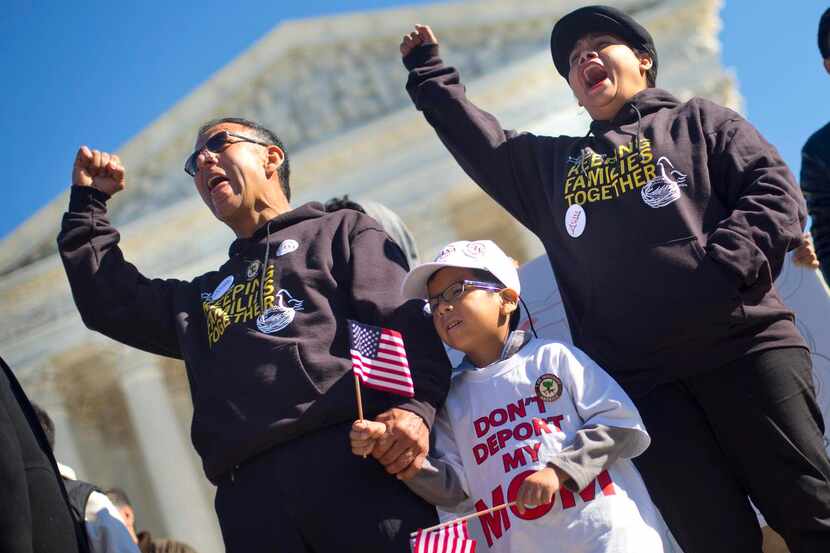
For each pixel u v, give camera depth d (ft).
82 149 18.35
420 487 14.83
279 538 14.66
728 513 15.39
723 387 15.56
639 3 114.93
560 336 21.20
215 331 16.29
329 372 15.26
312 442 14.96
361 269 16.17
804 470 15.26
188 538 116.47
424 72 19.25
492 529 14.90
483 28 119.65
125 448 128.98
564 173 17.11
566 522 14.48
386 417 14.73
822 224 21.02
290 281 16.22
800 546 15.37
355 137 119.34
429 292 16.06
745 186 16.33
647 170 16.39
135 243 116.98
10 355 120.26
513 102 114.73
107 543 17.29
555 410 15.01
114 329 17.51
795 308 19.99
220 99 121.70
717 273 15.49
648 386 15.81
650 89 17.61
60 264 117.50
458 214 122.31
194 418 15.80
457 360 20.83
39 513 14.11
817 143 21.27
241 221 17.90
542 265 21.71
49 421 19.51
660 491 15.70
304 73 123.75
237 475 15.24
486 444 15.12
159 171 120.26
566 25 18.40
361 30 122.72
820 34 22.25
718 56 112.68
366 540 14.49
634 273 15.94
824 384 19.51
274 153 18.47
